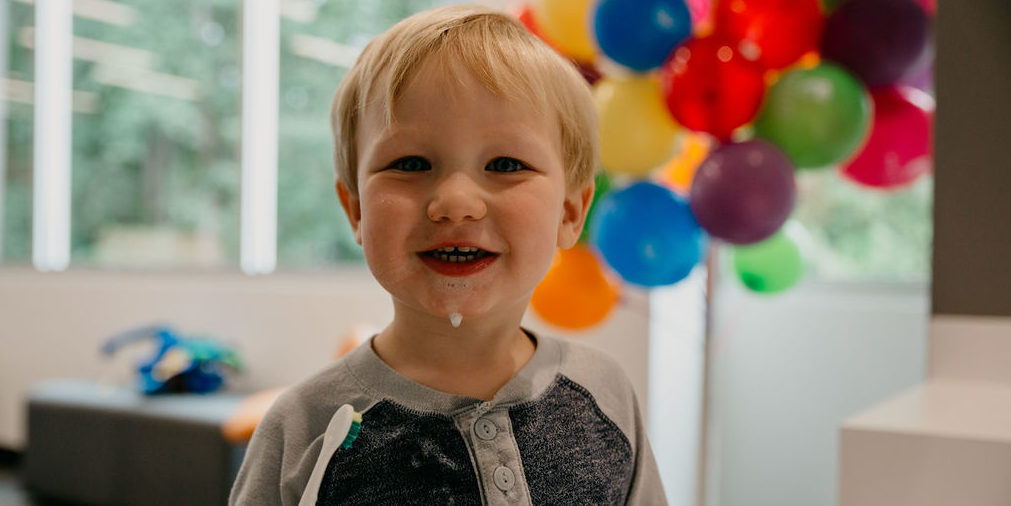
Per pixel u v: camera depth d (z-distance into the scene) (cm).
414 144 69
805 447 271
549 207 71
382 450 71
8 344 393
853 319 265
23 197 416
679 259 186
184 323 350
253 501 73
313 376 78
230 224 367
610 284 205
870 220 273
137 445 288
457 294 68
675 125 185
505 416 74
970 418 123
